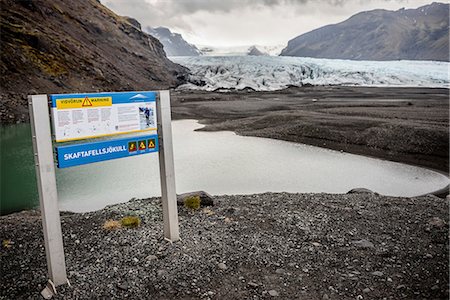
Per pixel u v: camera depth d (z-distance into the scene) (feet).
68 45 270.05
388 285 22.27
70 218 36.27
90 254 26.96
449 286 21.58
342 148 104.53
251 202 41.39
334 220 34.04
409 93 295.89
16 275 24.73
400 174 78.28
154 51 464.24
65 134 22.39
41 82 200.54
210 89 378.12
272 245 28.19
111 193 64.44
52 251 22.00
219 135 130.62
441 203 40.45
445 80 451.12
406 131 106.63
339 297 21.18
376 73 479.82
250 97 282.77
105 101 24.25
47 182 21.49
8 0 264.52
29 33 229.04
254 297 21.38
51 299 21.43
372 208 38.11
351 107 187.93
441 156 88.89
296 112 165.07
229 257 26.12
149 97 26.66
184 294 21.76
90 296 21.63
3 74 184.34
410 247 27.58
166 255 26.16
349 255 26.53
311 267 24.85
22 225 35.58
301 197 44.34
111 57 337.31
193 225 32.32
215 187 68.33
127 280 23.15
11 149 104.53
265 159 93.09
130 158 95.35
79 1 410.11
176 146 111.45
